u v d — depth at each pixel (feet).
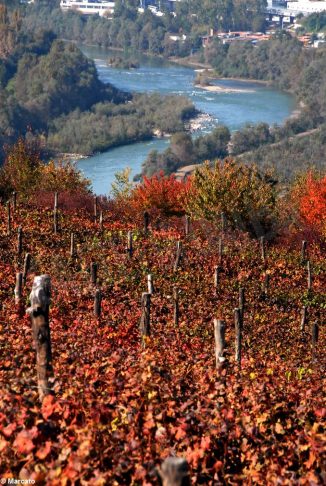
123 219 167.94
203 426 40.11
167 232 153.07
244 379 53.01
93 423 37.09
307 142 580.30
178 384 46.62
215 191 167.43
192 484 35.45
